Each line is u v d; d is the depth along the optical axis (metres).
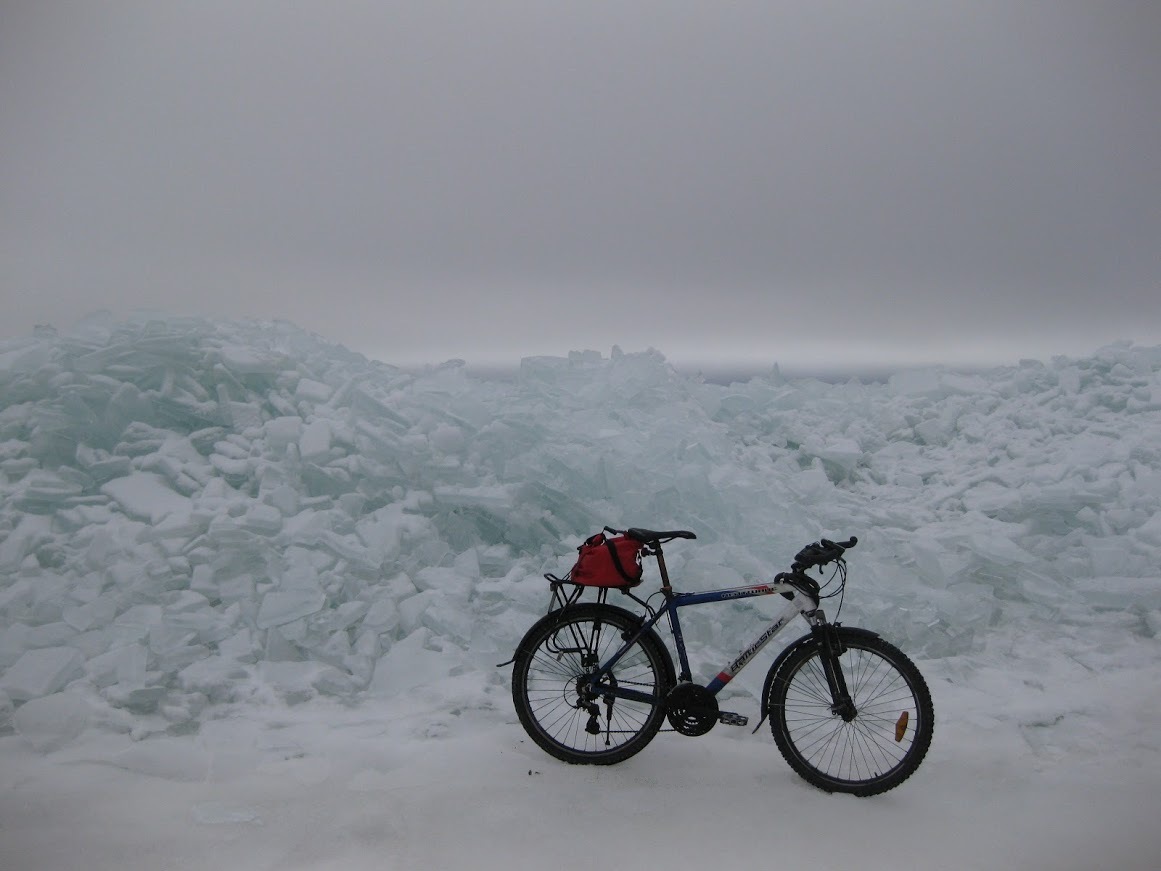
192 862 2.87
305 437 5.79
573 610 3.60
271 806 3.21
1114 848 3.04
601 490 6.02
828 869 2.91
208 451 5.93
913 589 5.41
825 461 8.48
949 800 3.36
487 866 2.89
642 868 2.90
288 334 7.39
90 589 4.63
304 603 4.61
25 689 3.89
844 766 3.60
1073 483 6.54
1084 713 4.13
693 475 5.83
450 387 7.06
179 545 4.88
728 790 3.41
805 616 3.49
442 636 4.77
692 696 3.47
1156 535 5.95
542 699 3.83
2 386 5.87
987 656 4.89
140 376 6.13
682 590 5.14
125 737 3.71
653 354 8.01
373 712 4.07
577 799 3.31
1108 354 9.48
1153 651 4.88
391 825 3.11
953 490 7.28
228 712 3.99
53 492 5.27
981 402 9.18
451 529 5.81
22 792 3.27
